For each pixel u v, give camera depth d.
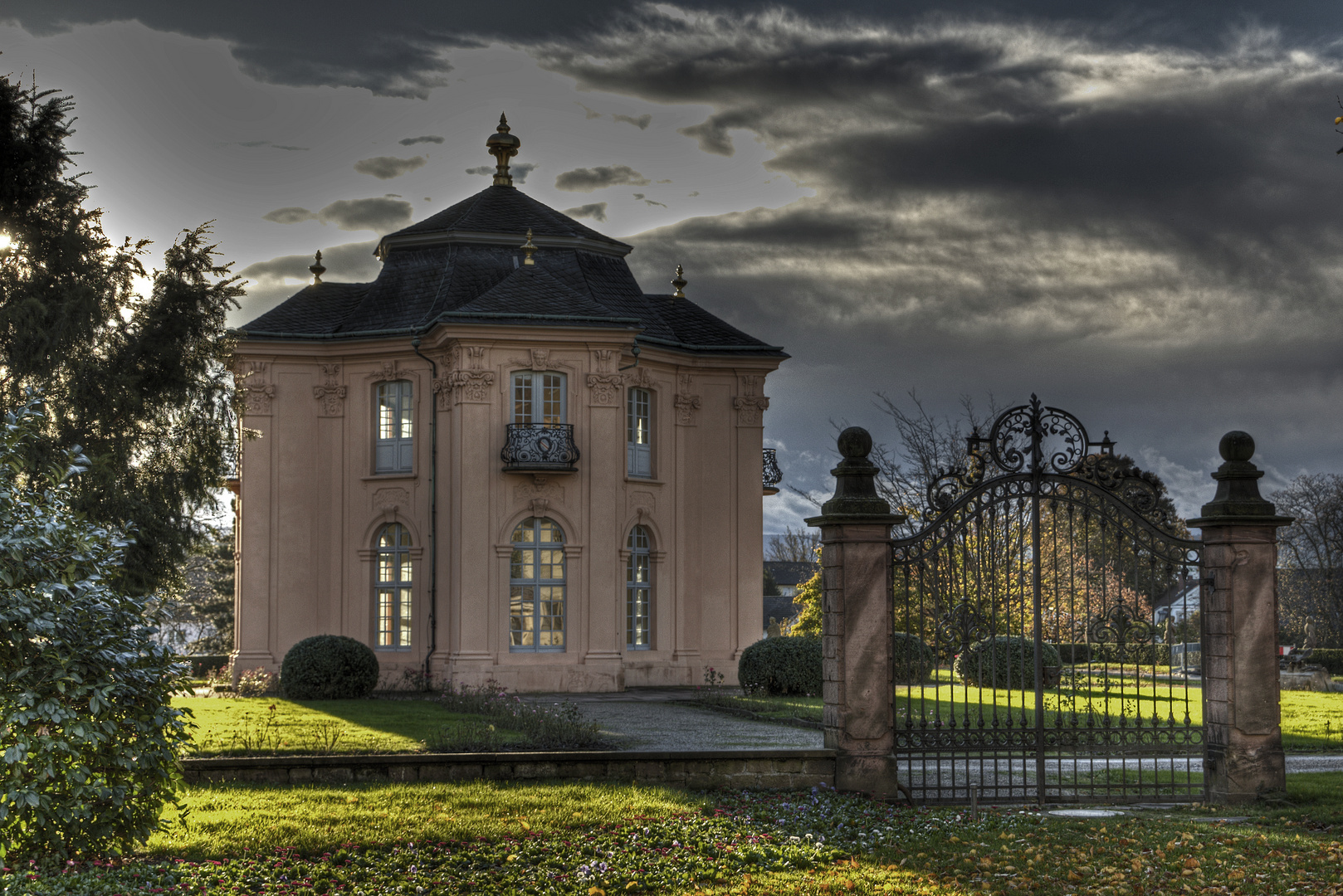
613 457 27.14
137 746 8.60
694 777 11.87
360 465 28.70
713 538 30.14
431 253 30.34
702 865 9.15
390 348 28.53
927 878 8.86
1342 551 54.50
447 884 8.56
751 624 30.02
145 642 8.88
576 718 17.42
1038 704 11.65
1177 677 24.25
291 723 17.95
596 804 10.87
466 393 26.48
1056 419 11.83
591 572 26.92
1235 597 11.57
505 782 11.73
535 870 8.95
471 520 26.23
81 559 8.70
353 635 28.28
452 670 26.02
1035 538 11.71
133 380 22.86
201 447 24.45
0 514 8.58
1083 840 9.96
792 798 11.37
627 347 28.27
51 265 23.52
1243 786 11.45
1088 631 11.86
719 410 30.56
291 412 28.97
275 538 28.56
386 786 11.52
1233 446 11.76
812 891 8.49
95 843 8.46
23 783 8.05
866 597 11.67
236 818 10.16
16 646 8.31
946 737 11.62
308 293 30.56
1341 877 8.73
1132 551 12.23
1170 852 9.51
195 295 24.33
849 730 11.60
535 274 27.89
